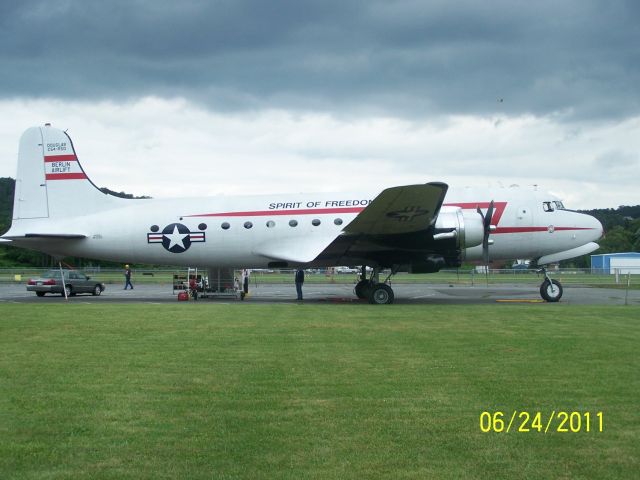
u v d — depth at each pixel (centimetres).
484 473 486
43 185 2306
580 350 989
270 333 1200
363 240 2033
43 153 2308
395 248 2066
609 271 5250
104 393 721
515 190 2202
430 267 2112
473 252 2120
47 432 579
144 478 475
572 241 2166
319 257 2130
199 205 2255
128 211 2283
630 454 525
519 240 2158
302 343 1073
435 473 486
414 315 1544
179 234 2225
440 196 1789
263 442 554
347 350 999
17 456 519
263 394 714
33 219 2300
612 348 1007
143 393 720
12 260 6656
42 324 1352
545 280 2220
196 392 724
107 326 1316
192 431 583
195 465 501
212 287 2497
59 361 912
